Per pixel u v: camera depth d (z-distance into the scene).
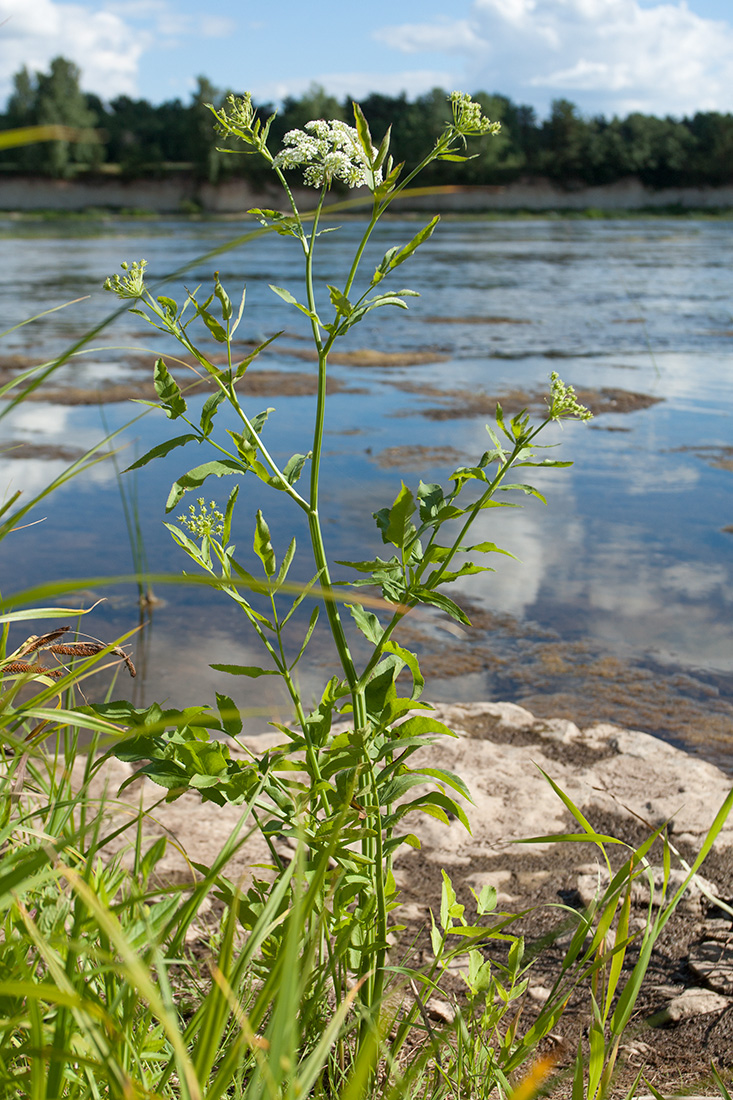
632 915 2.54
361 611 1.78
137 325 17.75
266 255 37.19
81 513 7.11
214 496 7.32
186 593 5.66
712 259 34.94
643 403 11.16
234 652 4.79
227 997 0.96
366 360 14.43
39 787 1.89
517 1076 1.73
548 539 6.53
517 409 10.77
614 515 7.04
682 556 6.16
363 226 57.22
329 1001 1.84
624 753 3.67
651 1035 2.02
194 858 2.81
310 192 74.75
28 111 79.62
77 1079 1.22
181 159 87.44
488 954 2.38
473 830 3.11
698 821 3.09
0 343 15.48
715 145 83.69
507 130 87.06
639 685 4.40
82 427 9.91
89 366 13.66
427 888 2.77
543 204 84.00
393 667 1.81
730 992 2.13
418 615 5.34
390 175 1.72
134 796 3.24
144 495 7.57
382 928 1.70
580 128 83.50
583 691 4.34
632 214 80.81
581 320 19.14
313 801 1.72
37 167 78.62
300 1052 1.56
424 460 8.38
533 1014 2.09
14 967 1.21
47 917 1.38
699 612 5.27
